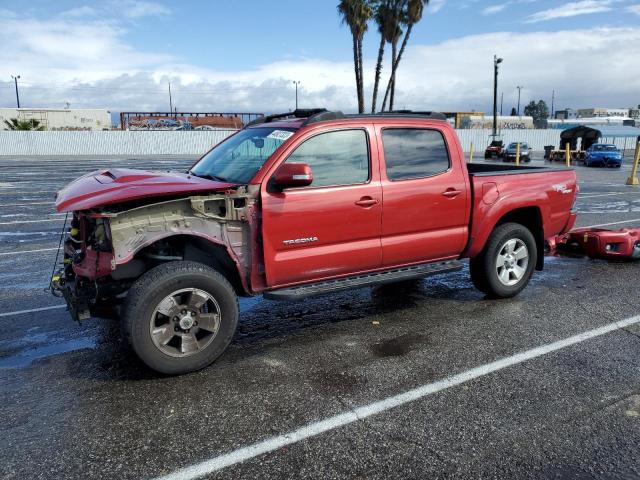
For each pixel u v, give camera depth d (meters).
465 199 4.99
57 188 16.56
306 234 4.13
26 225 10.28
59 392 3.59
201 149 43.84
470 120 68.06
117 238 3.53
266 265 4.00
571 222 6.04
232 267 4.05
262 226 3.94
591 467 2.76
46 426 3.16
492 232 5.34
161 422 3.19
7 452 2.90
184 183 3.79
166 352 3.70
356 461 2.80
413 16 31.72
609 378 3.75
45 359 4.16
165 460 2.82
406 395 3.51
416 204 4.66
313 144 4.21
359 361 4.06
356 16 30.64
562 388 3.60
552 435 3.04
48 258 7.57
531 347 4.31
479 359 4.08
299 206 4.07
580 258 7.68
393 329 4.75
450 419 3.21
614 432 3.07
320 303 5.55
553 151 37.88
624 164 33.72
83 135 41.62
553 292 5.89
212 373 3.86
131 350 3.64
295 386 3.64
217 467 2.76
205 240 3.94
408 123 4.70
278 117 5.29
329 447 2.93
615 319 4.98
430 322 4.93
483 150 50.56
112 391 3.60
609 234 6.97
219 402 3.43
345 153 4.35
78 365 4.04
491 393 3.53
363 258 4.46
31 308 5.42
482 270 5.39
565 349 4.26
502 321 4.94
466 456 2.85
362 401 3.43
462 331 4.68
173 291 3.66
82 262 3.84
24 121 46.62
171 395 3.53
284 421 3.19
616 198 14.89
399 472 2.72
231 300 3.88
